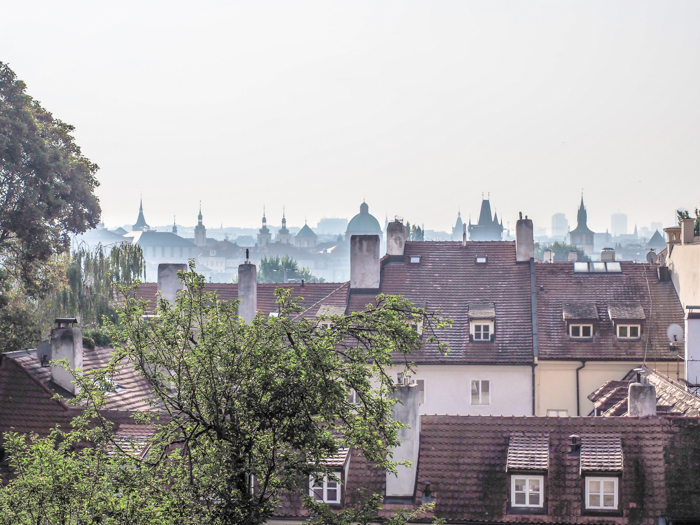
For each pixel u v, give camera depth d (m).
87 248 71.19
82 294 67.50
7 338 65.94
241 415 21.91
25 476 21.17
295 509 29.08
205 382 22.20
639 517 28.33
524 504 29.30
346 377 22.58
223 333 22.59
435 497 29.64
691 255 52.75
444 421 31.97
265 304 62.28
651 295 55.53
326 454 22.59
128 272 68.44
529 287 56.44
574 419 31.19
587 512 28.67
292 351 22.30
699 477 29.08
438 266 58.81
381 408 23.14
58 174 68.38
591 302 55.12
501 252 59.41
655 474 29.25
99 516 20.12
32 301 72.94
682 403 35.78
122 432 32.72
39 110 73.00
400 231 59.81
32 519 20.38
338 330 23.08
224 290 65.44
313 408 21.56
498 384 52.25
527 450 30.25
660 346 52.69
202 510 21.05
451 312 55.38
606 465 29.16
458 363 52.25
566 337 53.41
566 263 58.31
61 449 21.95
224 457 21.64
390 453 23.95
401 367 51.94
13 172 65.19
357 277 57.56
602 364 52.25
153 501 20.72
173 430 23.03
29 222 65.06
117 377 42.31
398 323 22.94
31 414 34.22
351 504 29.52
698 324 47.34
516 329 53.78
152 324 23.28
